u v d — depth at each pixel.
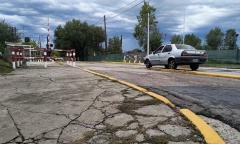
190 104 4.48
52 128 3.28
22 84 6.73
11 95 5.29
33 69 11.87
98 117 3.67
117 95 5.09
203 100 4.80
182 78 8.41
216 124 3.46
